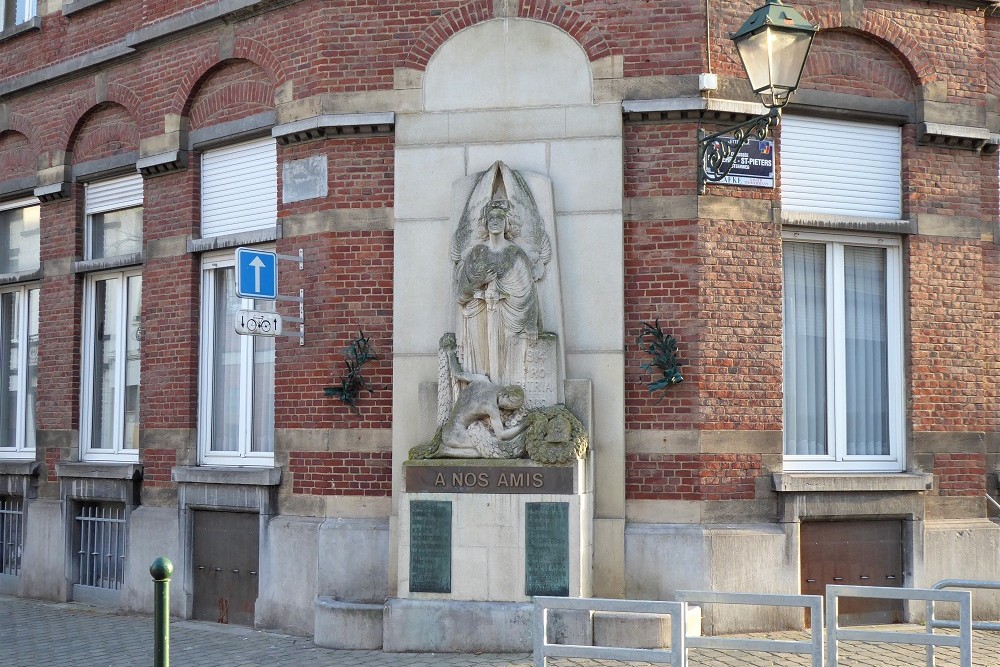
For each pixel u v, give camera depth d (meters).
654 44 11.13
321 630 10.92
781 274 11.27
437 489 10.45
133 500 13.45
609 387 10.83
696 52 11.09
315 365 11.66
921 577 11.43
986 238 12.34
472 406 10.50
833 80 11.73
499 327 10.64
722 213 11.10
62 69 14.61
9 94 15.38
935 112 11.94
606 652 7.33
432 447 10.65
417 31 11.57
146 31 13.41
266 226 12.56
